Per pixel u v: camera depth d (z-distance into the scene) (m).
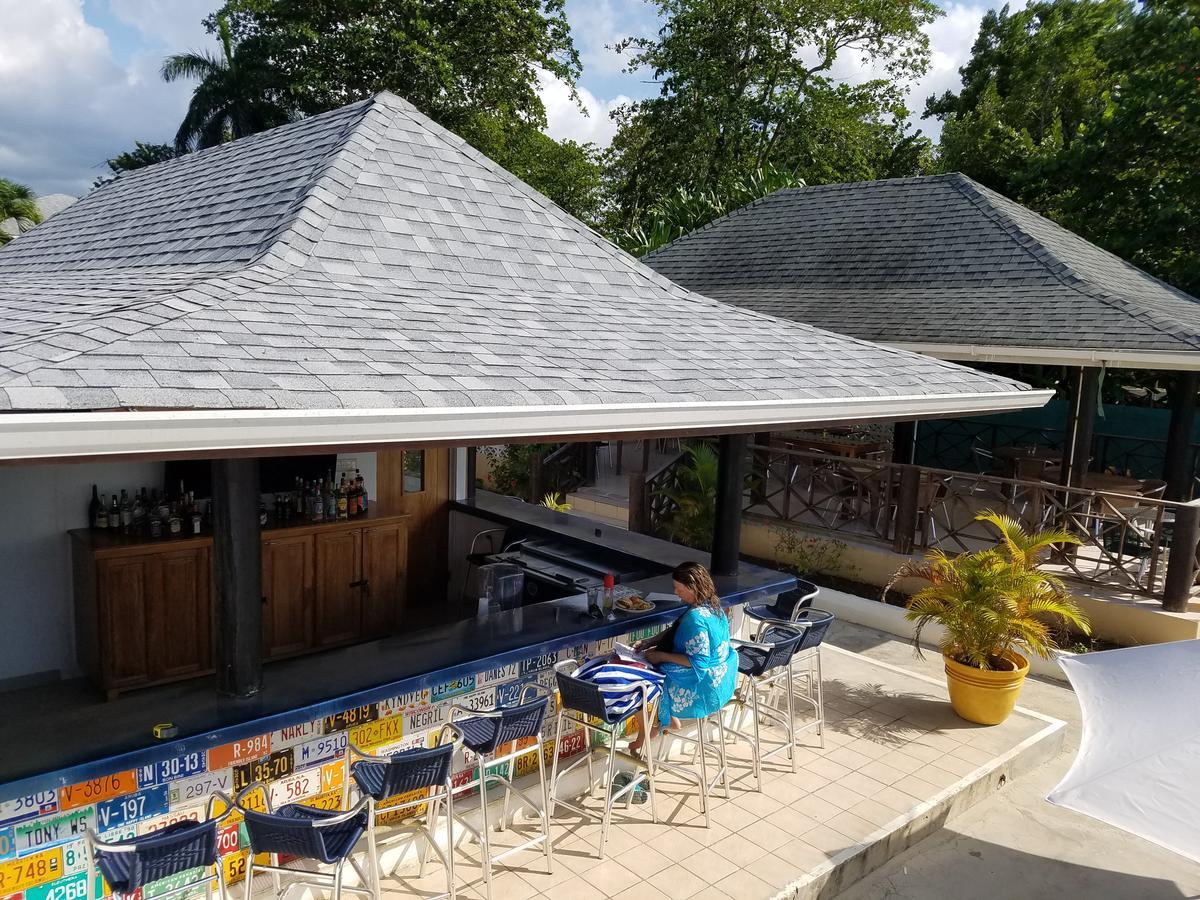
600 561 7.34
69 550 5.41
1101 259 13.46
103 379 2.86
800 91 29.05
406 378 3.61
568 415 3.83
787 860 5.05
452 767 5.01
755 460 11.94
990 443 16.88
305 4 25.59
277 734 4.23
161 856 3.17
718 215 20.86
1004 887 5.26
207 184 7.81
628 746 5.96
